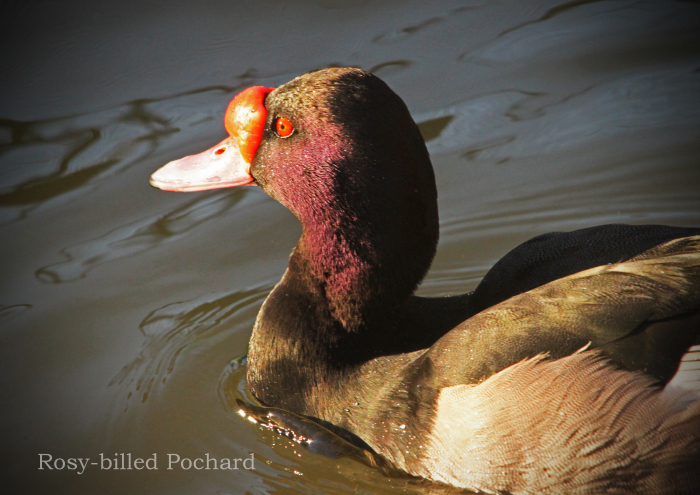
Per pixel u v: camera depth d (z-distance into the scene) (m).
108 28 11.92
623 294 5.52
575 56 11.29
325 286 6.34
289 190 6.27
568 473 5.41
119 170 9.84
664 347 5.32
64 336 7.96
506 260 6.91
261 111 6.34
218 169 6.70
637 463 5.29
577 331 5.47
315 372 6.42
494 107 10.60
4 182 9.70
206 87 10.68
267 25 11.93
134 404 7.14
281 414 6.67
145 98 10.66
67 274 8.71
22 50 11.48
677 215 9.13
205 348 7.88
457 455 5.66
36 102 10.68
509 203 9.56
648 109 10.42
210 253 9.09
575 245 6.70
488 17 12.09
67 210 9.51
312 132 5.99
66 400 7.16
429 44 11.52
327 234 6.16
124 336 7.99
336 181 5.95
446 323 6.62
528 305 5.73
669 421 5.20
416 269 6.25
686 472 5.26
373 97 5.88
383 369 6.21
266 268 8.87
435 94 10.71
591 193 9.52
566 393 5.33
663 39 11.45
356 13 12.18
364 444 6.17
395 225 6.02
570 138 10.21
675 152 9.84
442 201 9.66
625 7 12.26
